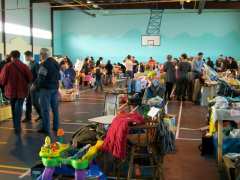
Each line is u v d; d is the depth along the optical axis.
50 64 5.43
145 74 9.06
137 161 3.64
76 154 2.90
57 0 14.00
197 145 5.12
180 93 10.23
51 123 6.46
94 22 17.86
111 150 3.15
